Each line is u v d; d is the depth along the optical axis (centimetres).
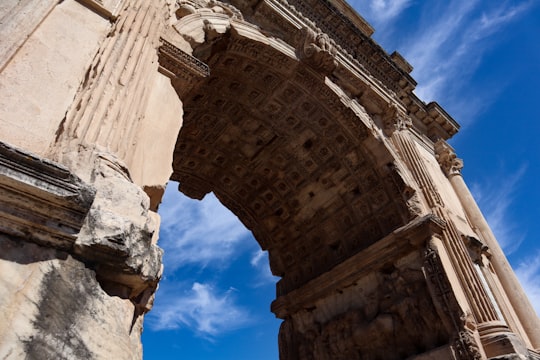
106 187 288
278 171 1212
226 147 1161
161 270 300
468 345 740
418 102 1375
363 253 1020
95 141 323
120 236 255
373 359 910
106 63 396
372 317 953
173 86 548
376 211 1078
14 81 314
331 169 1159
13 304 197
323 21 1174
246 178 1245
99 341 222
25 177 223
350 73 1119
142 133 442
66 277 229
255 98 1047
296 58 970
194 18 692
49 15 384
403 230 941
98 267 254
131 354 240
